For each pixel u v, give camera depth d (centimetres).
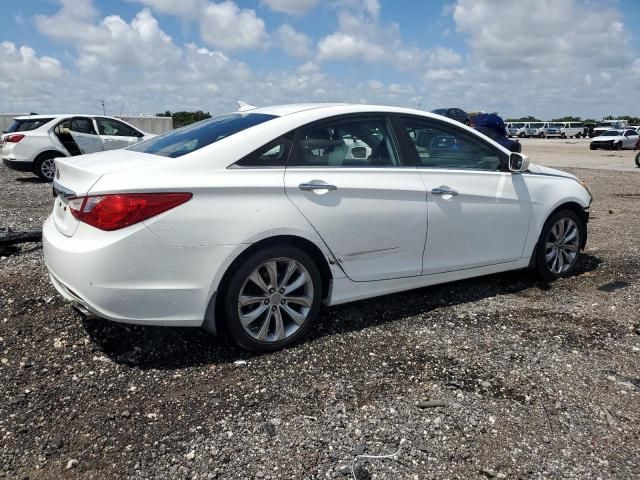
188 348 360
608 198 1091
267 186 339
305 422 284
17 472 242
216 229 322
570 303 460
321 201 360
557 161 2398
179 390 311
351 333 391
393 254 401
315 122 374
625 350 373
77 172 330
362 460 255
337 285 380
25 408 289
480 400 307
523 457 260
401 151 411
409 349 368
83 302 314
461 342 381
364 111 400
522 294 481
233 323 339
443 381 327
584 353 367
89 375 324
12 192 1034
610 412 298
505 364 350
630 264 580
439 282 436
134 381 319
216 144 342
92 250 304
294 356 355
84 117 1281
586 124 6238
